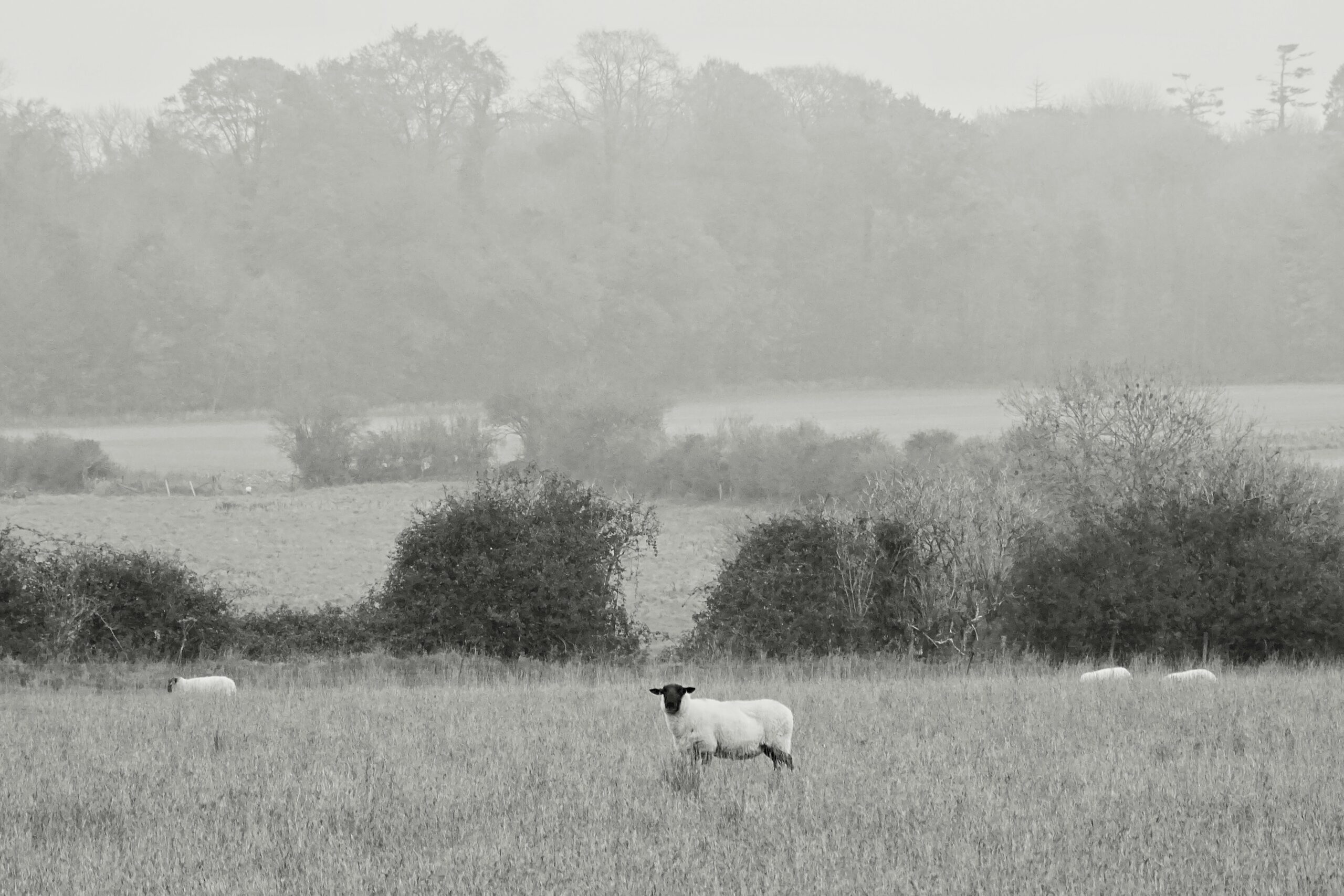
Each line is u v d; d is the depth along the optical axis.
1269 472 31.91
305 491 65.06
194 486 66.38
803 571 29.86
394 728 16.77
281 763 14.18
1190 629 28.72
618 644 29.08
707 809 11.56
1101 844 10.30
